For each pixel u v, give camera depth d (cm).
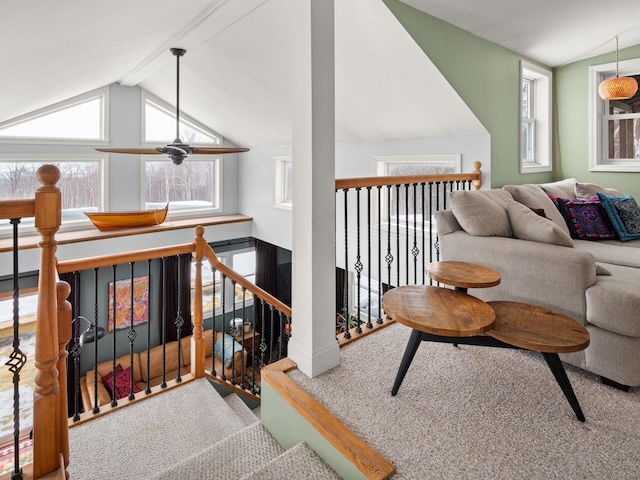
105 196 616
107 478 202
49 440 135
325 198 199
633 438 156
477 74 339
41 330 132
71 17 216
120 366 568
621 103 391
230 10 320
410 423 165
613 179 393
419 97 351
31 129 551
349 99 407
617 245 298
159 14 288
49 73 329
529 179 402
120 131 620
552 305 212
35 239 534
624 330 183
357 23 304
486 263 244
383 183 264
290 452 167
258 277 752
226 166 745
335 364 210
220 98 541
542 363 215
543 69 411
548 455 147
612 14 306
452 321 163
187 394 276
